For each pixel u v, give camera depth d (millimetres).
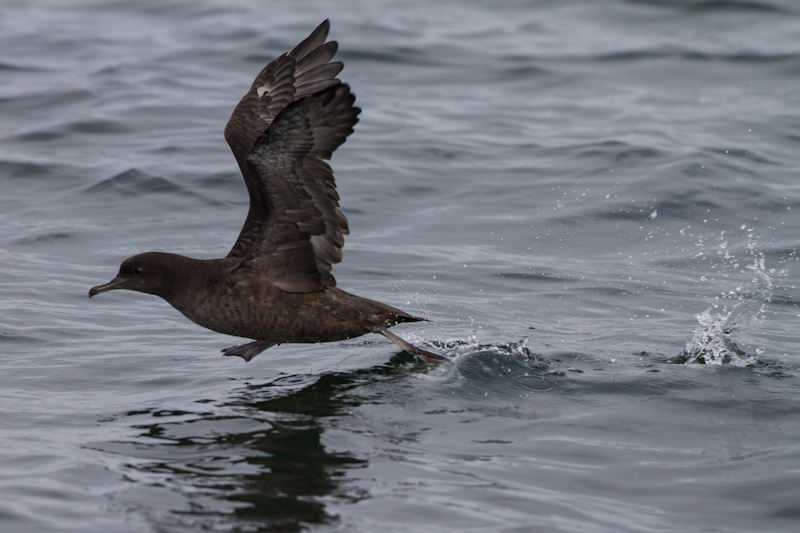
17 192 19219
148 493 8930
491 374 11898
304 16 31906
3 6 33438
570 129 23016
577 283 15492
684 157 20469
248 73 26906
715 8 31938
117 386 11742
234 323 11758
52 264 15969
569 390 11531
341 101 10094
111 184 19438
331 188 11000
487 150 21672
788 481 9305
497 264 16234
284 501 8844
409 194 19406
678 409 11000
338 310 11766
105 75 26281
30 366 12195
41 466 9406
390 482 9250
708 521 8672
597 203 18688
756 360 12406
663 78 26734
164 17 32375
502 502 8898
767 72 26734
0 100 24141
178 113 23688
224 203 18891
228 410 10969
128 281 11719
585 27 31531
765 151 21344
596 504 8930
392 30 30484
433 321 13906
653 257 16609
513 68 27578
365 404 11125
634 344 13031
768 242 17062
